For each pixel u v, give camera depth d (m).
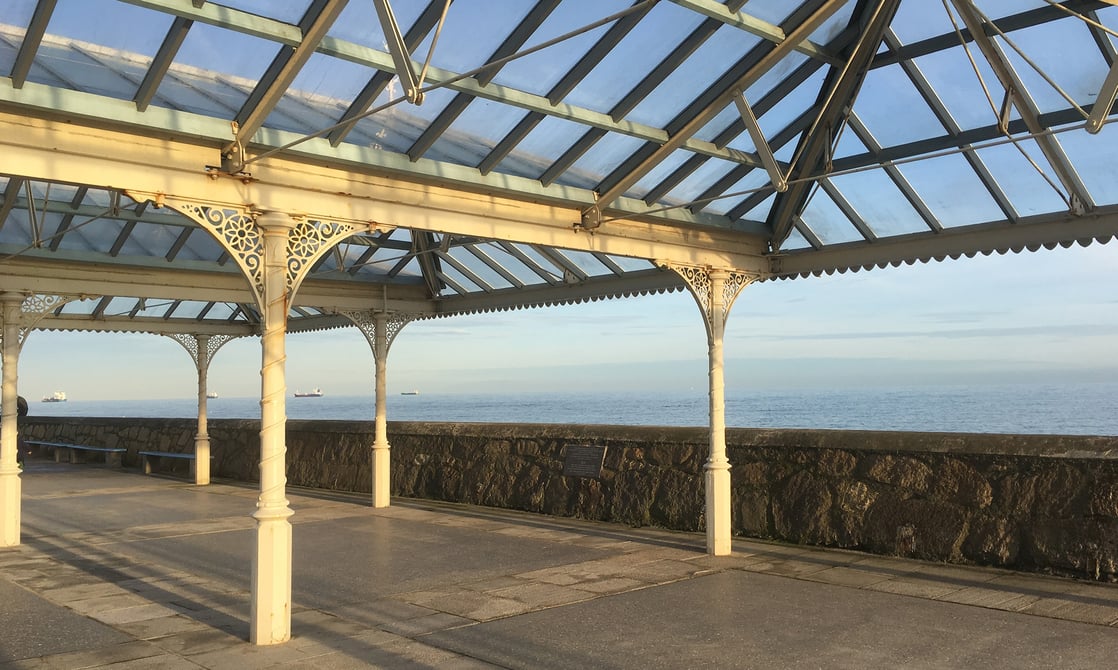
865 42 6.35
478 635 5.25
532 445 10.95
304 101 5.66
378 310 11.56
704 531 8.92
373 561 7.71
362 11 5.11
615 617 5.61
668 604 5.95
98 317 13.34
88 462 19.84
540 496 10.62
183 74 5.16
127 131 5.08
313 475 14.09
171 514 11.17
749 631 5.22
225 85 5.29
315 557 7.94
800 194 7.89
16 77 4.57
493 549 8.22
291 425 14.74
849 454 7.95
